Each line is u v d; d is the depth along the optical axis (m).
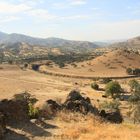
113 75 194.25
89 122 25.67
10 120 22.42
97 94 106.44
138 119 48.06
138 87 107.06
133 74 195.75
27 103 25.09
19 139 19.25
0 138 18.70
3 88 100.12
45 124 23.31
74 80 171.50
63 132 21.56
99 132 22.19
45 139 19.75
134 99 83.56
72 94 31.25
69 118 26.27
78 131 22.25
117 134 21.88
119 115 31.20
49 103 28.47
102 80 166.38
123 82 163.50
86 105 30.17
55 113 26.86
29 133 20.62
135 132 23.06
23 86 114.94
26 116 23.91
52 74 193.38
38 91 93.25
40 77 168.62
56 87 118.56
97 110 31.33
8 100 23.44
